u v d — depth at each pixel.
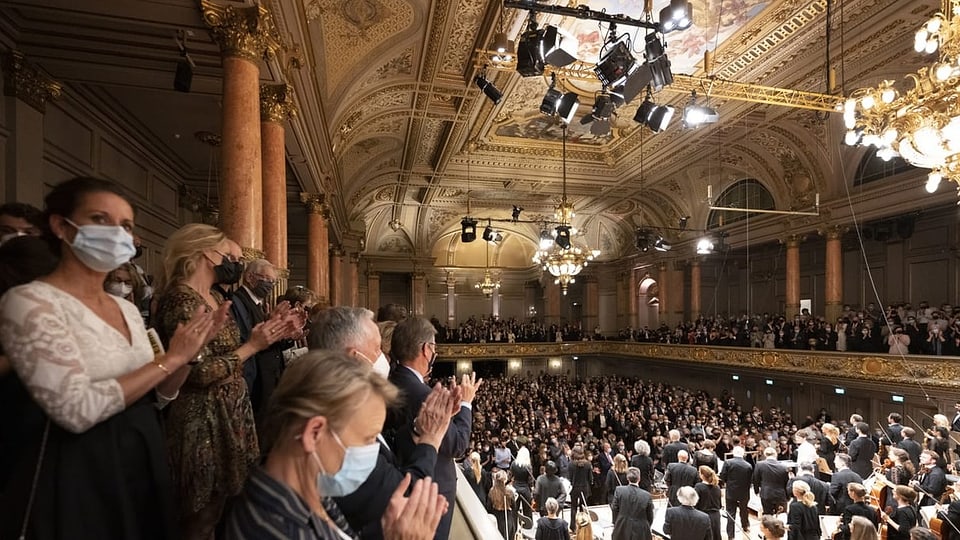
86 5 4.46
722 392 18.78
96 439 1.36
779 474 7.59
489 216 25.58
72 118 6.04
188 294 1.98
